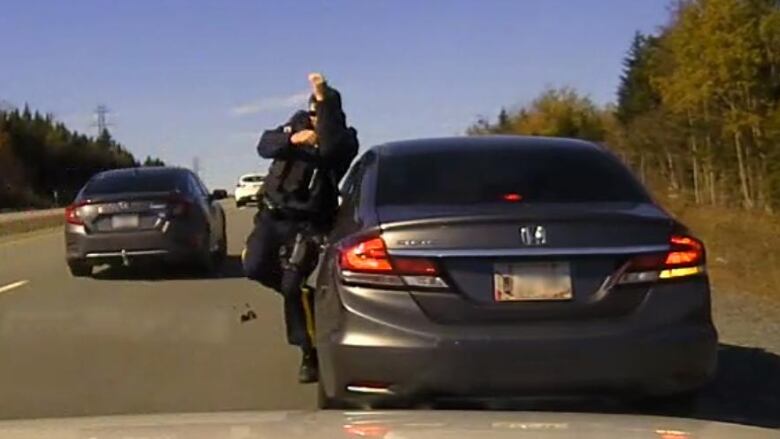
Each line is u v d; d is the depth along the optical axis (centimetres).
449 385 546
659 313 560
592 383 548
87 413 729
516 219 558
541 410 554
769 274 1731
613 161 646
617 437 340
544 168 627
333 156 729
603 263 560
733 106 4269
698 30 4228
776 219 3378
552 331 547
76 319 1172
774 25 4044
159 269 1703
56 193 9281
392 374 548
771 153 4022
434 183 615
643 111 6019
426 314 553
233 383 817
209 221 1645
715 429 358
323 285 603
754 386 791
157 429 357
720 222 3269
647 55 6200
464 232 557
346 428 356
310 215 734
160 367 887
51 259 2045
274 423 366
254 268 747
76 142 10038
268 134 739
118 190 1584
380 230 568
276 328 1078
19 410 742
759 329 1083
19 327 1118
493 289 554
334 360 568
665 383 555
